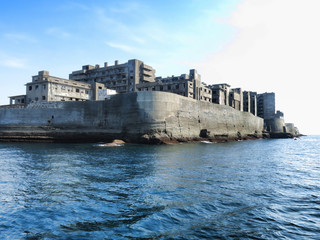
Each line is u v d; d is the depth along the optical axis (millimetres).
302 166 25422
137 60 89625
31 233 8672
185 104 60188
